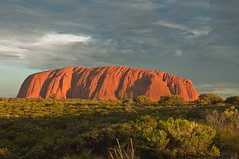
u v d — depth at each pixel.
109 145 7.96
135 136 7.28
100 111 25.39
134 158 5.30
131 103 37.34
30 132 12.94
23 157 8.04
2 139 11.66
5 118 19.89
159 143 5.42
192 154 5.36
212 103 31.95
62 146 8.56
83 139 8.52
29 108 29.30
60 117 20.69
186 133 5.68
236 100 28.80
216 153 5.20
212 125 8.09
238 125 7.62
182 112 16.59
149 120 9.20
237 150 5.60
